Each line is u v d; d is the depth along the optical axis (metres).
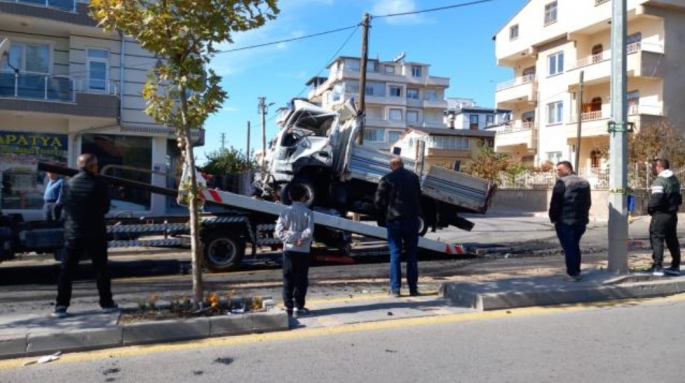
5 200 20.36
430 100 72.25
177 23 5.61
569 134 32.69
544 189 29.47
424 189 12.77
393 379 4.63
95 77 21.62
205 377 4.66
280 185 12.45
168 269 10.88
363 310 6.84
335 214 12.33
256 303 6.36
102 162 21.77
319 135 12.76
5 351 5.12
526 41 37.56
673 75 29.16
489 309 6.89
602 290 7.56
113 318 5.84
